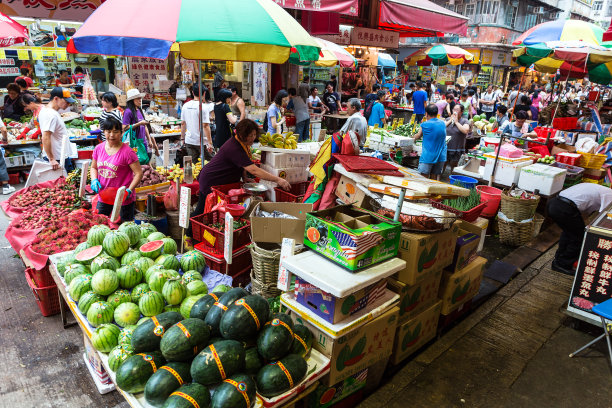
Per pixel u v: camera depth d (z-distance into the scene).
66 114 8.91
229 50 3.70
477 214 4.63
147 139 7.04
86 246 3.25
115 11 3.24
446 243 3.22
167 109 11.86
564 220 4.85
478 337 3.84
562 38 6.29
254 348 2.28
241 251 3.74
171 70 12.37
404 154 8.21
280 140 5.40
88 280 2.77
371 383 3.11
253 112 11.28
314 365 2.40
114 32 3.04
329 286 2.30
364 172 3.33
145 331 2.22
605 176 7.39
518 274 5.05
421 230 2.99
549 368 3.47
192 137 7.22
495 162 6.34
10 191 6.86
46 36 11.96
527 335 3.90
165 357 2.11
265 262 3.14
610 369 3.49
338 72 16.61
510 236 5.80
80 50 3.23
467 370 3.40
